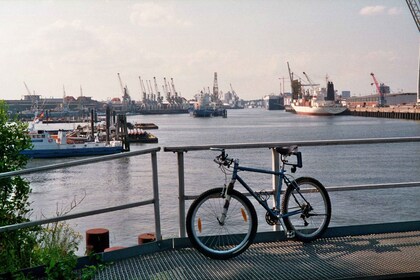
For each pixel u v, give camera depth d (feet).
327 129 446.19
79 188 135.33
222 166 19.51
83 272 17.40
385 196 97.81
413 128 429.38
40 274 18.31
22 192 25.05
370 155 210.59
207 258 18.79
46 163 211.00
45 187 138.10
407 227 21.95
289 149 19.77
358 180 135.03
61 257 18.72
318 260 18.34
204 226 19.13
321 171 155.94
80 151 236.02
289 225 20.08
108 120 279.28
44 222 17.69
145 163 199.11
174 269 17.72
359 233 21.52
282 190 20.35
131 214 91.91
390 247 19.70
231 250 18.76
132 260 18.88
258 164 178.81
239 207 19.39
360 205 89.61
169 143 317.22
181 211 20.02
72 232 32.60
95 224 84.28
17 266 22.33
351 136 341.82
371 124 533.55
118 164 197.36
